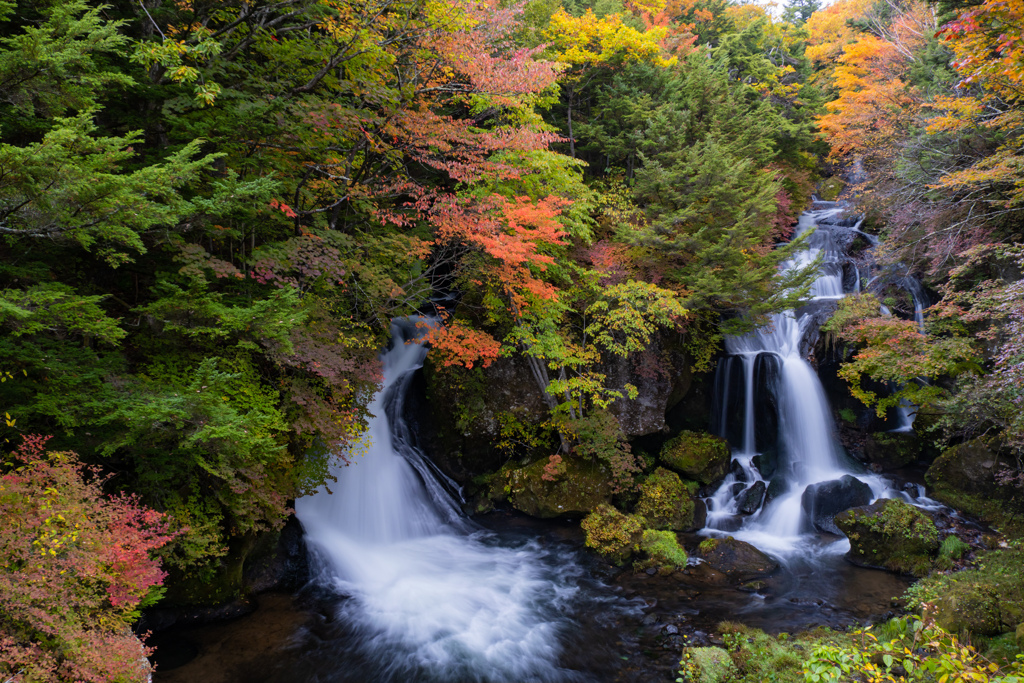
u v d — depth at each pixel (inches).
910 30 798.5
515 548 424.5
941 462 472.1
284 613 323.9
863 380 563.8
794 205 782.5
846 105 808.3
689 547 421.4
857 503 448.1
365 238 389.1
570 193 495.2
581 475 459.2
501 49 499.2
